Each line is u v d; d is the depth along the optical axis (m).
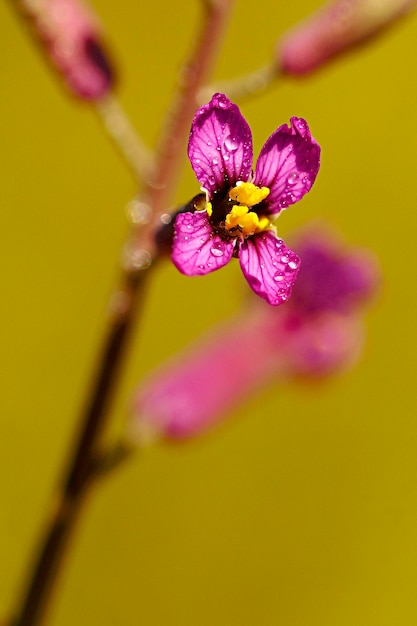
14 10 0.18
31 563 0.19
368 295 0.20
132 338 0.18
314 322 0.20
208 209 0.16
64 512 0.18
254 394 0.19
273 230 0.16
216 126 0.16
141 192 0.18
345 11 0.18
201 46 0.18
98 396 0.18
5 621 0.19
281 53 0.18
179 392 0.19
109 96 0.18
